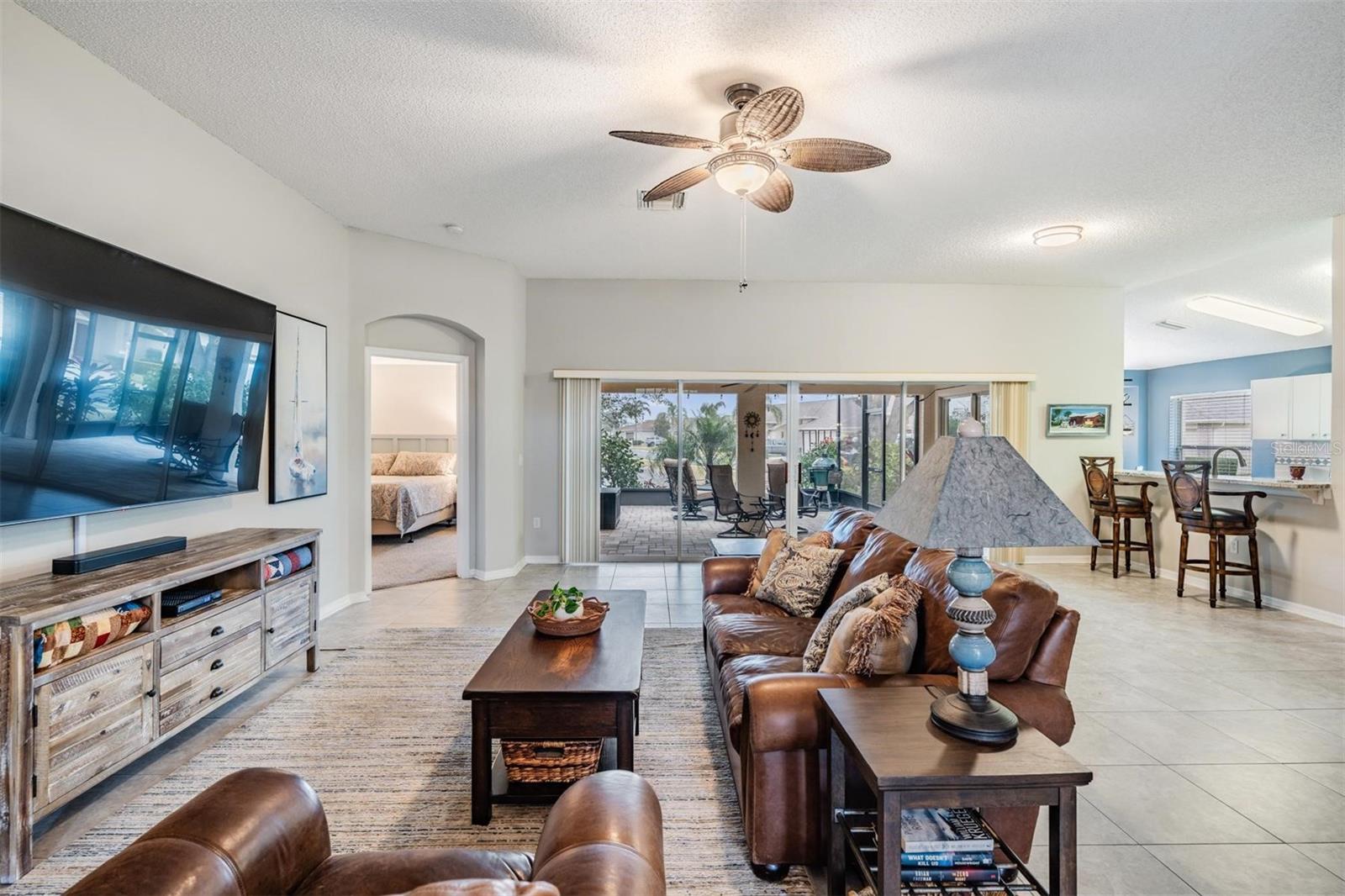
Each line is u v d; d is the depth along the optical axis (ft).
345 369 14.21
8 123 6.93
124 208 8.41
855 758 4.27
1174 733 8.26
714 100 8.94
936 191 12.12
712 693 9.53
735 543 15.64
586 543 19.40
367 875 3.60
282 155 10.72
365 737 8.06
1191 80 8.34
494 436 17.35
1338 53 7.71
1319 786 7.02
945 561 6.60
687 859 5.74
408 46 7.75
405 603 14.76
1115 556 17.60
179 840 3.18
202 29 7.43
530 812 6.44
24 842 5.38
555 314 19.22
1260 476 26.13
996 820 5.22
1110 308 19.75
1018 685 5.24
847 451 20.33
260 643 8.77
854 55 7.86
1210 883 5.47
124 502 7.73
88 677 5.99
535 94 8.82
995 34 7.44
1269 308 21.17
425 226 14.37
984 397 20.20
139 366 7.84
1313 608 13.58
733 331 19.45
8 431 6.21
